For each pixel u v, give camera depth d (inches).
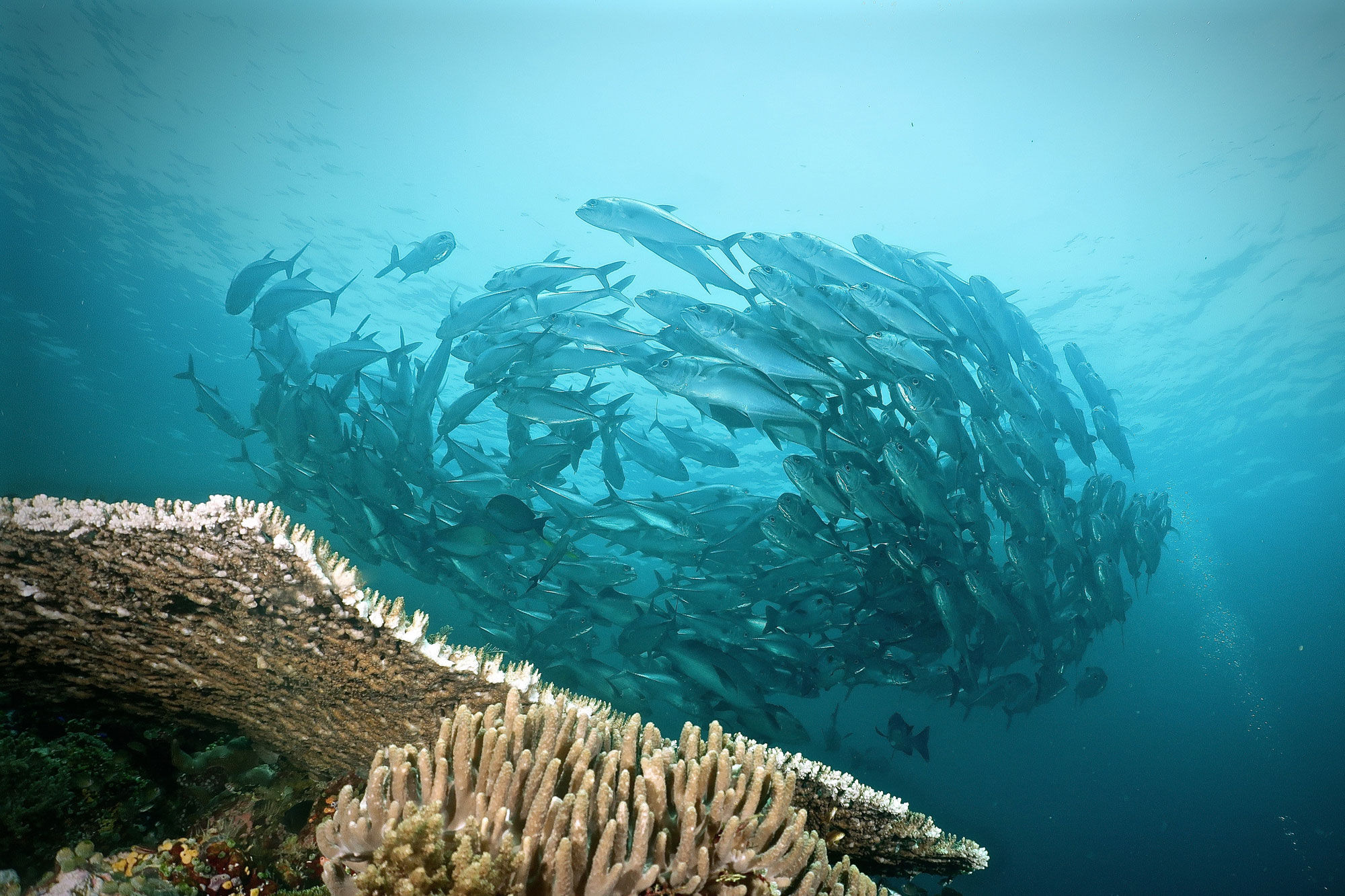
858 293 251.3
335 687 125.9
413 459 377.7
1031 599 458.6
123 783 122.3
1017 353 303.4
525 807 75.0
